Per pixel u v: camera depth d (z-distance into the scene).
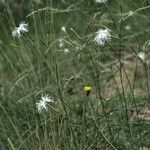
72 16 6.66
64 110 4.67
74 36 5.67
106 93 5.79
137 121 4.72
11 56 6.45
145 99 5.03
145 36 6.59
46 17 5.00
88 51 4.45
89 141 4.64
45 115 4.72
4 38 6.89
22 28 4.49
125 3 7.14
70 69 6.03
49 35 4.89
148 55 6.14
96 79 4.70
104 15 4.58
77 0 6.69
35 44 4.81
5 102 5.51
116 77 6.23
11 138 4.87
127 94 5.30
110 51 6.23
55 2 6.39
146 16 6.93
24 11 6.39
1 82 5.81
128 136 4.64
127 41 6.45
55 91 4.88
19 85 5.43
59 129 4.60
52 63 4.73
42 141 4.71
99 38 4.16
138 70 6.26
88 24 4.42
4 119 5.07
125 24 6.91
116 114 4.83
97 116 4.67
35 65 5.71
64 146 4.57
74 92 5.34
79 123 4.78
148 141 4.66
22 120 5.06
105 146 4.55
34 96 4.94
